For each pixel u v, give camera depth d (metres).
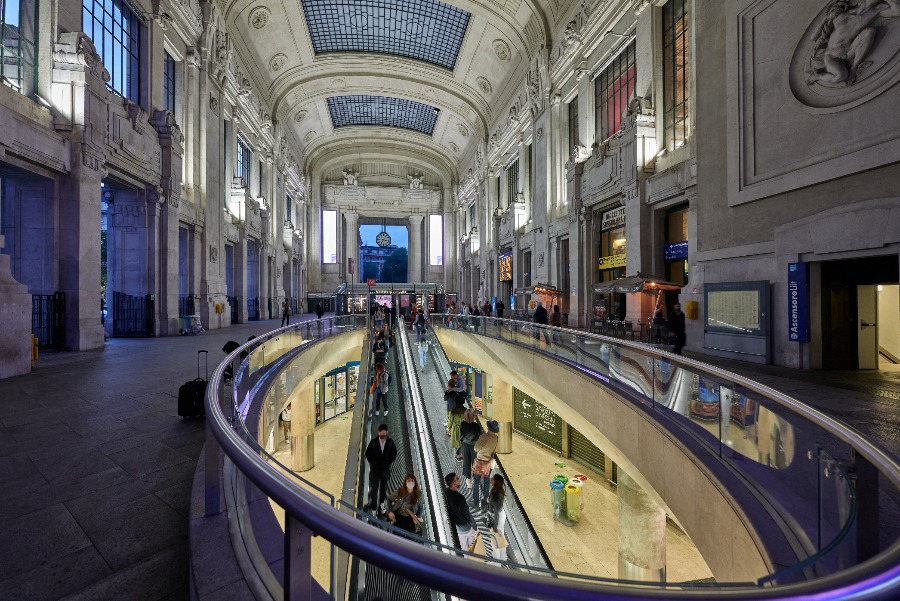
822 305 7.70
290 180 35.31
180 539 2.43
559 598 0.83
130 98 13.70
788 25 8.02
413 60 30.97
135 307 14.20
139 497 2.95
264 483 1.32
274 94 29.16
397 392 11.70
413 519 4.88
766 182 8.34
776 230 8.16
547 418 17.81
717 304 9.44
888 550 1.11
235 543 2.02
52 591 1.99
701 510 3.96
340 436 18.52
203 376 7.35
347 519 1.09
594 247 17.12
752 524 3.02
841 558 1.97
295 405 14.06
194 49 17.17
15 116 8.90
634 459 5.59
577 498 12.48
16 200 10.19
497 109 29.84
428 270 46.56
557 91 20.22
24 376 7.32
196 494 2.67
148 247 14.29
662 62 13.59
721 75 9.53
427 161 45.47
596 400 6.81
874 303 7.81
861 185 6.86
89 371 7.82
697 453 4.14
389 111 38.97
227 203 22.22
